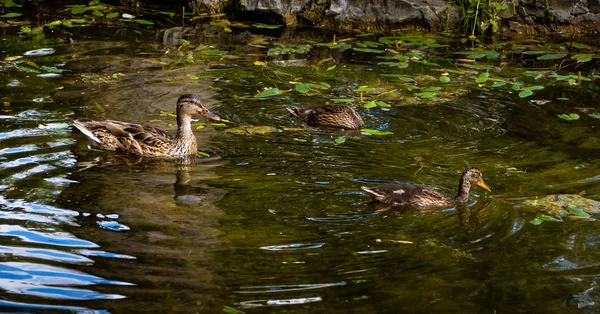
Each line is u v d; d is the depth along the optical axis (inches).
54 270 322.3
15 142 467.2
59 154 456.8
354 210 392.8
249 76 619.5
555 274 336.2
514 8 781.3
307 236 362.6
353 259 342.3
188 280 318.7
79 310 293.9
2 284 309.7
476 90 605.0
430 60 680.4
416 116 544.7
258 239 357.7
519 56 706.2
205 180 428.5
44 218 370.0
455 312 303.4
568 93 602.9
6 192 396.5
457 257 347.9
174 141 470.6
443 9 780.6
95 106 537.6
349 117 521.0
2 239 346.0
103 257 335.0
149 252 341.1
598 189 429.4
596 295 319.0
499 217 390.6
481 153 482.0
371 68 652.1
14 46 665.6
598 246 362.6
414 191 402.3
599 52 719.7
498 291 320.2
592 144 500.4
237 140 493.7
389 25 780.6
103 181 422.0
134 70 620.4
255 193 410.6
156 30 741.3
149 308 297.1
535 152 485.4
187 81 600.4
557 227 381.1
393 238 364.2
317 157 466.3
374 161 462.3
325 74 631.2
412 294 315.3
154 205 391.9
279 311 297.9
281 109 552.4
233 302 303.4
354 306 304.0
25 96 548.1
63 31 719.1
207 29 756.0
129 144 468.8
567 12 779.4
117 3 816.9
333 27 783.1
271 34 753.6
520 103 578.6
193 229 365.7
